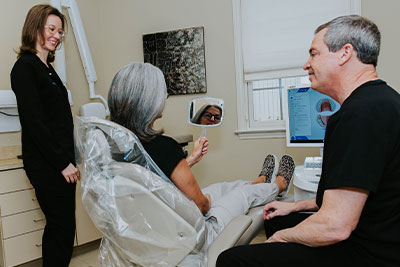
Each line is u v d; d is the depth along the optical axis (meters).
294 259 0.88
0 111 2.21
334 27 0.91
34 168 1.63
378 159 0.75
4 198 1.81
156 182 0.93
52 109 1.69
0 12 2.28
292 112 1.92
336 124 0.84
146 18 2.95
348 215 0.76
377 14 2.29
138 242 0.97
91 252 2.31
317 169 1.72
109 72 3.13
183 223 0.95
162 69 2.88
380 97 0.80
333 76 0.93
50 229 1.71
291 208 1.26
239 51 2.67
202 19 2.77
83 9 2.94
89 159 0.97
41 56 1.72
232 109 2.73
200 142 1.38
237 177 2.75
